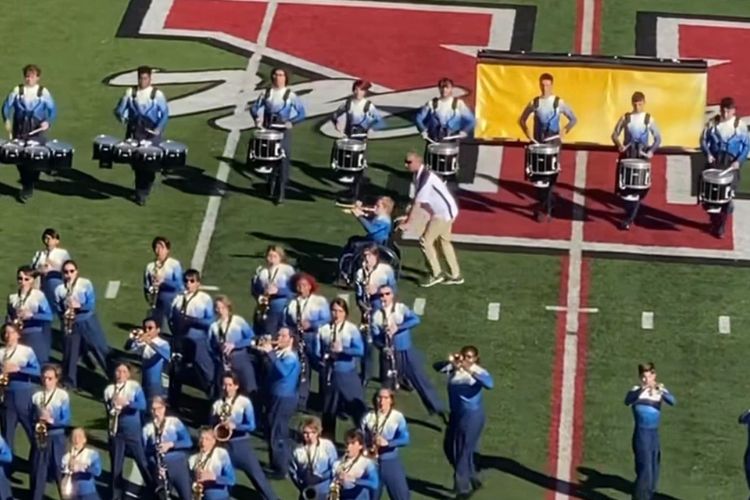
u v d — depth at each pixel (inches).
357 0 2947.8
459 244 2453.2
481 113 2625.5
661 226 2497.5
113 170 2591.0
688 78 2588.6
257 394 2135.8
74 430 1987.0
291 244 2453.2
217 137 2657.5
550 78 2471.7
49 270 2246.6
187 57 2824.8
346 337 2091.5
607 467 2110.0
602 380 2229.3
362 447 1951.3
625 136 2470.5
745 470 2030.0
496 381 2225.6
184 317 2153.1
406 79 2780.5
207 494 1973.4
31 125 2488.9
